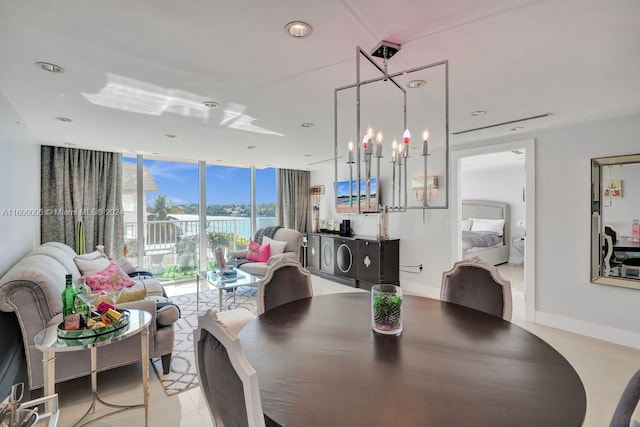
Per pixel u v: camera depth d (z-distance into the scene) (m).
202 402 2.18
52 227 4.16
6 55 1.70
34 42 1.57
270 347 1.42
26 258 2.55
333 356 1.33
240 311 3.02
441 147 4.39
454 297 2.23
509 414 0.95
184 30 1.47
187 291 5.07
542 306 3.51
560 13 1.35
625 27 1.46
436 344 1.44
